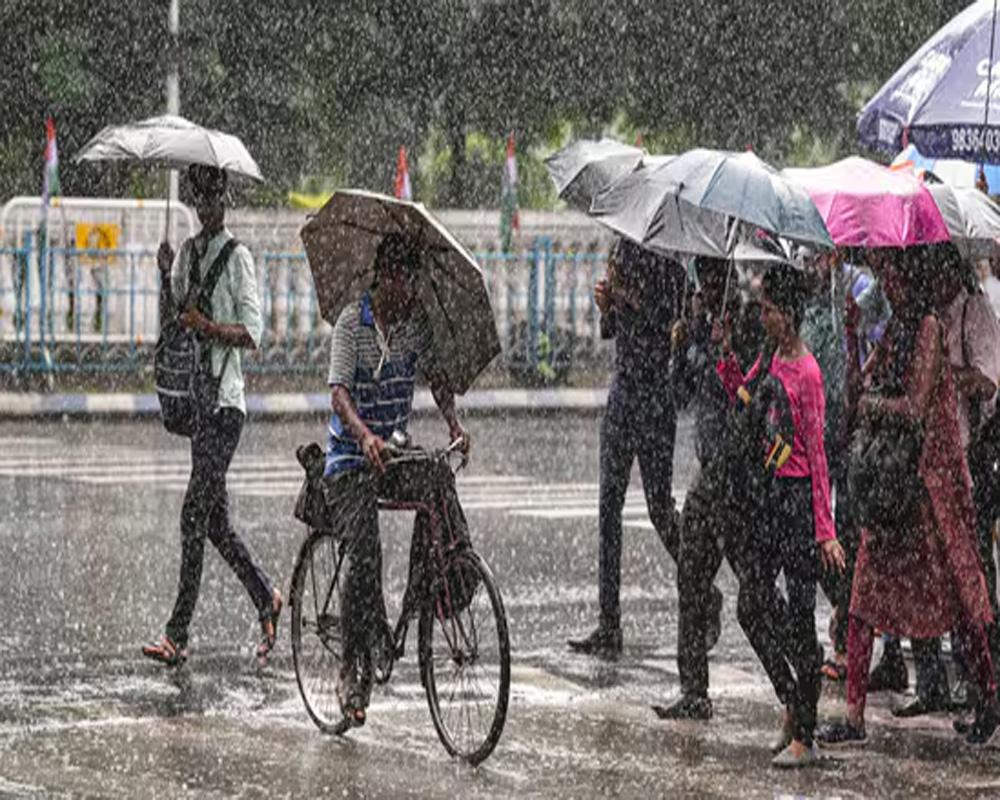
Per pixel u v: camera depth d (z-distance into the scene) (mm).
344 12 73500
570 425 57969
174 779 19859
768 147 78562
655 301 26172
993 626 22672
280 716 22828
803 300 21578
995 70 25734
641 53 76438
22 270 60531
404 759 20938
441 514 21469
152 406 57625
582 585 31891
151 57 71375
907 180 22969
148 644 26656
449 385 22203
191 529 25391
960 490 21859
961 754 21672
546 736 22078
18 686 24094
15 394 57500
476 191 78062
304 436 53188
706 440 23391
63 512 37875
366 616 21453
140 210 62250
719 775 20516
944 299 23094
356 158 75938
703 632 22953
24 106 72062
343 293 22344
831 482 25250
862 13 77188
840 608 25500
